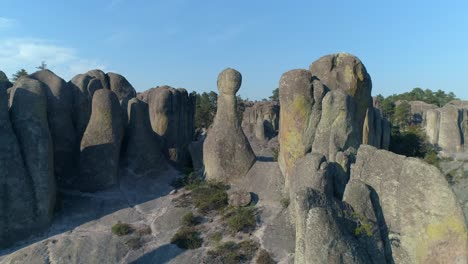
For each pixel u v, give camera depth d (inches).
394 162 426.6
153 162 1190.3
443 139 1756.9
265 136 2113.7
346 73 1046.4
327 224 344.5
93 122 1101.1
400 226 392.5
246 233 828.6
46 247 816.9
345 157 724.7
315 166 688.4
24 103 944.3
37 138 924.0
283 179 975.6
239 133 1064.8
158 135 1384.1
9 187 860.6
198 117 2999.5
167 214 938.1
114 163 1088.2
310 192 378.6
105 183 1061.8
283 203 888.3
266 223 849.5
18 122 927.7
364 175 444.5
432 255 369.1
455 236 361.1
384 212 406.3
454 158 1616.6
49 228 901.2
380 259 369.7
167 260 778.2
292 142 947.3
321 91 941.2
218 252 778.8
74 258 786.8
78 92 1211.9
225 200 956.0
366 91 1084.5
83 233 880.3
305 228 362.6
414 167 395.9
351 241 352.5
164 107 1382.9
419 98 4062.5
